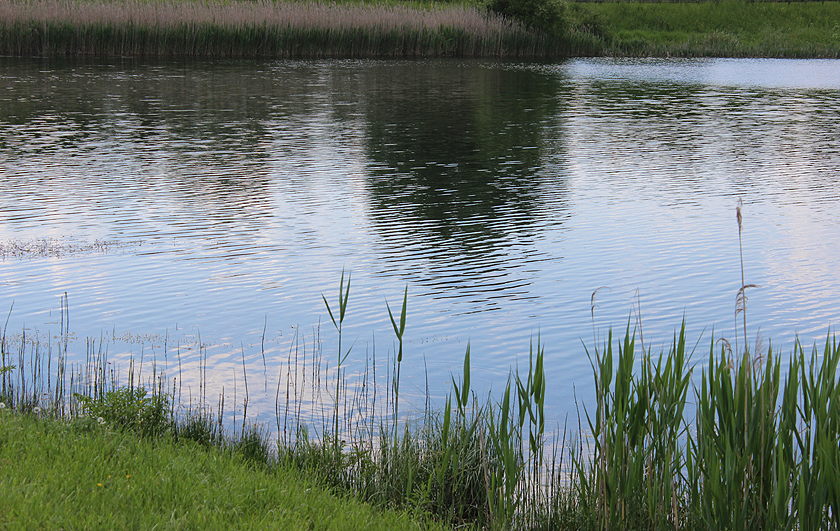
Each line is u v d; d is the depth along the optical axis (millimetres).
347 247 15273
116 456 6176
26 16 50844
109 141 26141
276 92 39656
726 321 11648
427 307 12055
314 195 19625
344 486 6797
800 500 5516
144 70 45719
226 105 35000
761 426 5785
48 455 6012
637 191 20703
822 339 10914
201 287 12766
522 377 9609
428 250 15172
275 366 9734
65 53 52000
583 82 48844
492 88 44188
